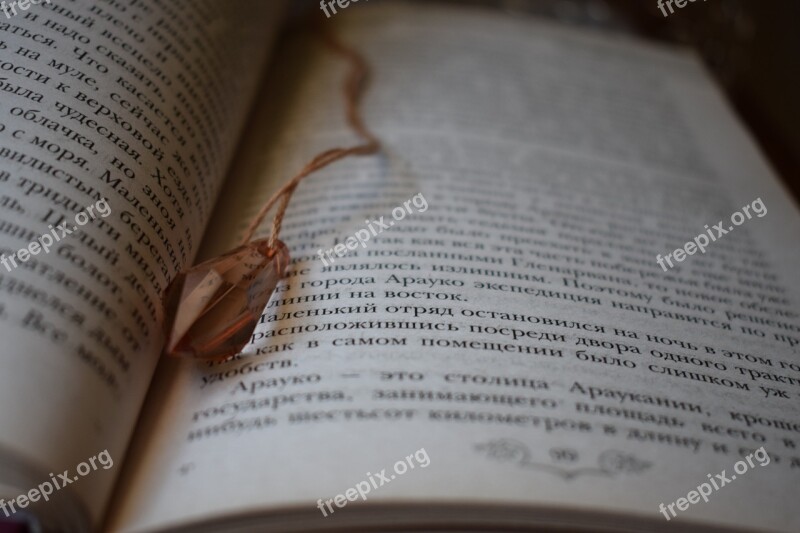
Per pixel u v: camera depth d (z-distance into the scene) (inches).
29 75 5.9
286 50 8.4
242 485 5.0
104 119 5.8
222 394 5.4
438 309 5.8
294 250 6.2
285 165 7.0
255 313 5.7
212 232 6.5
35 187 5.4
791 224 7.0
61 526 5.0
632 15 9.3
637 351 5.8
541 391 5.5
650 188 7.1
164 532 4.9
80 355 5.1
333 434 5.2
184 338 5.5
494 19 8.8
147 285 5.6
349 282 6.0
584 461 5.2
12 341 5.0
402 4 8.8
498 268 6.2
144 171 5.8
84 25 6.2
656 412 5.5
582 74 8.3
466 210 6.6
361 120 7.4
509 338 5.7
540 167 7.1
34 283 5.2
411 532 5.0
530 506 5.0
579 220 6.7
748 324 6.1
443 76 8.0
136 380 5.4
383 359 5.5
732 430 5.4
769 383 5.7
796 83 8.6
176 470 5.1
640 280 6.3
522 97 7.9
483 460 5.1
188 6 6.8
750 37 9.0
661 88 8.3
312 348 5.6
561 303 6.0
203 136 6.4
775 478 5.3
